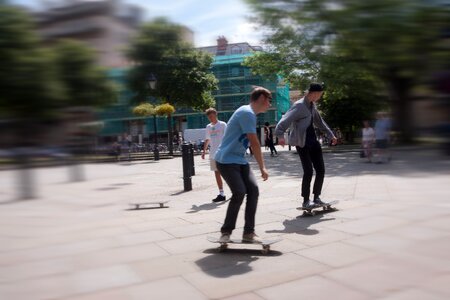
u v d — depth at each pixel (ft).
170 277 8.96
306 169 16.49
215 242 11.58
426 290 4.46
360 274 7.66
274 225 14.85
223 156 11.98
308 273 9.01
